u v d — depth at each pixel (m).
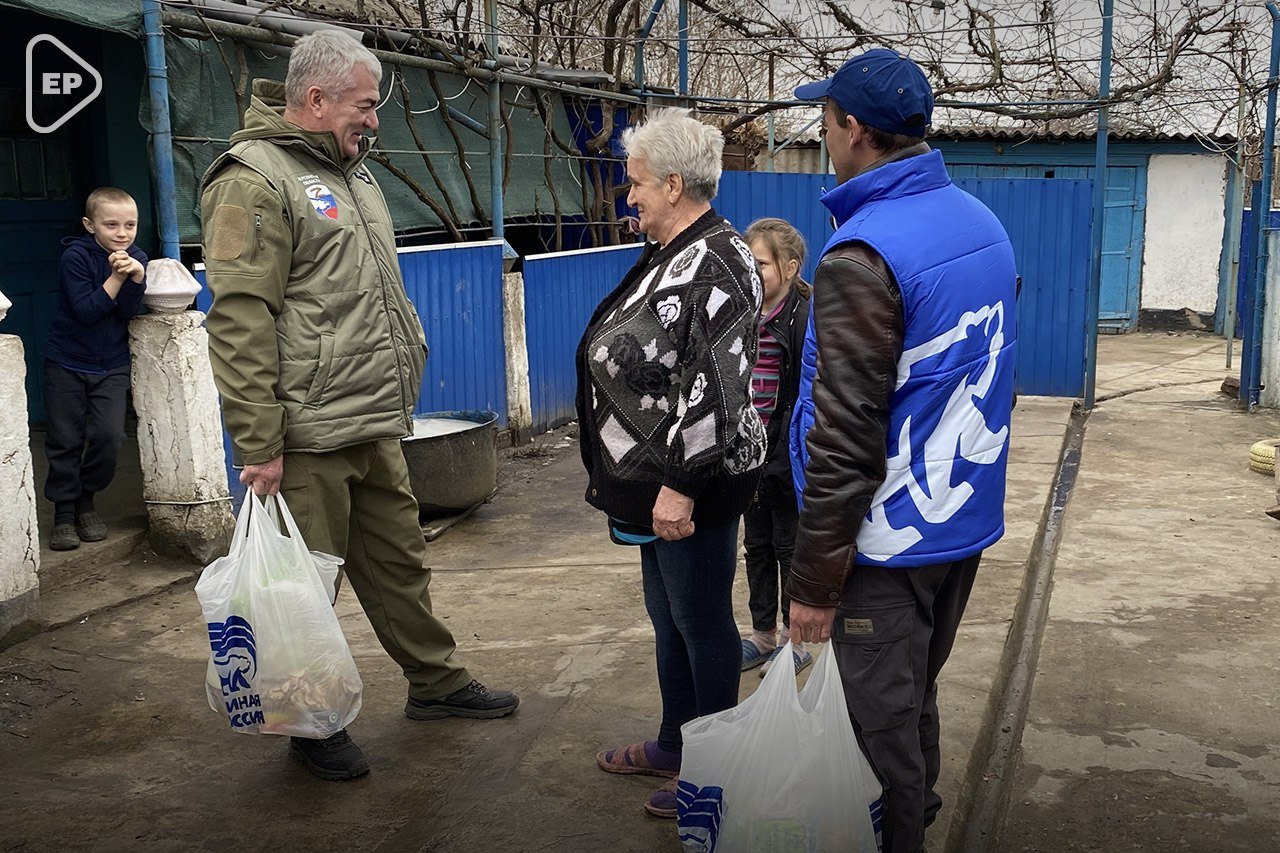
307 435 2.94
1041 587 5.17
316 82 2.90
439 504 5.70
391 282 3.13
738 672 2.83
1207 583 4.98
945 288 2.06
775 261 3.50
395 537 3.30
